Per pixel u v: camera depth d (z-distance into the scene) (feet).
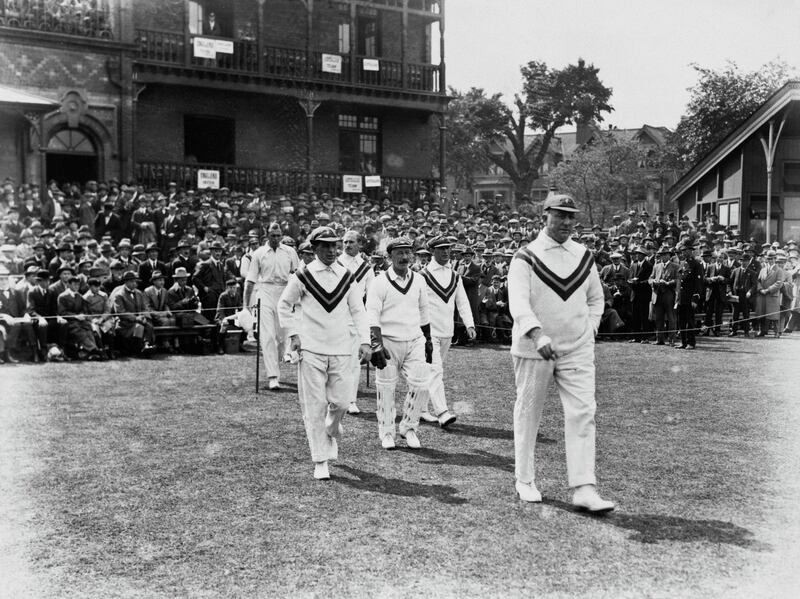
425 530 17.65
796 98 80.53
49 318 45.50
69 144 76.23
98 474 22.13
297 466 23.21
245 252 56.49
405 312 26.05
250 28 92.07
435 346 29.04
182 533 17.51
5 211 57.16
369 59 94.38
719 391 36.09
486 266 58.18
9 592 14.40
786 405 32.65
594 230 77.46
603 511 18.81
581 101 125.90
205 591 14.46
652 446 25.53
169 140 87.20
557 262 19.81
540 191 184.03
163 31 81.82
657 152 152.05
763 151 88.02
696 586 14.53
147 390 35.68
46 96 74.38
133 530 17.70
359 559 15.94
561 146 186.91
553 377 20.04
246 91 87.40
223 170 89.25
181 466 23.03
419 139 105.19
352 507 19.34
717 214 93.66
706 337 63.36
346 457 24.45
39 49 73.87
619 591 14.34
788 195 88.17
